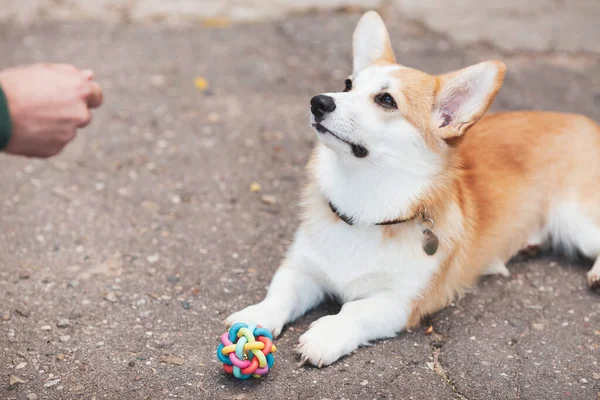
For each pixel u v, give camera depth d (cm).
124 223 174
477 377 146
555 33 263
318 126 148
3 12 253
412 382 144
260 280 162
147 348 148
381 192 151
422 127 150
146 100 210
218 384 142
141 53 229
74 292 157
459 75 149
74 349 147
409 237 152
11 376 142
